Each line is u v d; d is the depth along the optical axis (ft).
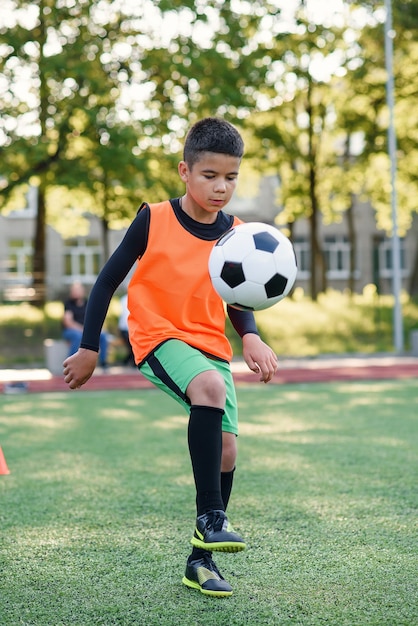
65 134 64.64
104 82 63.52
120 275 10.42
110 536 13.29
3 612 9.59
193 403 9.71
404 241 144.46
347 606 9.65
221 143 9.77
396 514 14.58
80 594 10.25
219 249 10.37
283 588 10.39
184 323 10.41
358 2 81.41
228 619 9.21
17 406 35.14
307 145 92.73
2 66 63.87
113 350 65.10
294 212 93.20
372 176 93.04
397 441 23.22
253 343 10.31
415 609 9.53
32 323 68.08
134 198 72.74
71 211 96.94
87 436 25.48
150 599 10.02
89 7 63.67
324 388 41.01
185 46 65.51
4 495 16.71
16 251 132.77
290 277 10.44
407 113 86.38
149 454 21.85
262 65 68.49
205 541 9.34
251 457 20.66
